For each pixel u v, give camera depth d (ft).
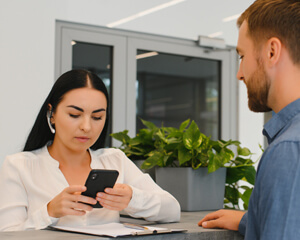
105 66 10.87
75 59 10.48
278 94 3.38
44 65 9.75
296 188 2.83
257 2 3.60
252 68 3.53
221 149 6.35
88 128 4.58
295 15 3.29
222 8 12.12
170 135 6.47
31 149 5.08
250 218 3.24
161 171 6.36
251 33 3.53
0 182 4.68
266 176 2.97
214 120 12.39
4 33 9.36
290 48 3.29
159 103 11.55
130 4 10.87
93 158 5.23
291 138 2.96
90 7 10.38
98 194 4.21
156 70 11.54
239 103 12.57
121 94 10.97
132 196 4.53
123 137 7.18
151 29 11.14
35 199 4.65
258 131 12.84
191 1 11.67
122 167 5.34
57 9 9.96
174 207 4.90
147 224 4.74
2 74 9.30
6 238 3.48
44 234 3.74
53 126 4.97
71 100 4.58
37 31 9.70
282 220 2.83
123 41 10.98
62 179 4.80
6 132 9.25
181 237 3.91
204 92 12.23
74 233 3.82
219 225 4.30
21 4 9.54
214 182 6.30
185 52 11.83
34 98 9.60
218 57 12.33
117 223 4.52
